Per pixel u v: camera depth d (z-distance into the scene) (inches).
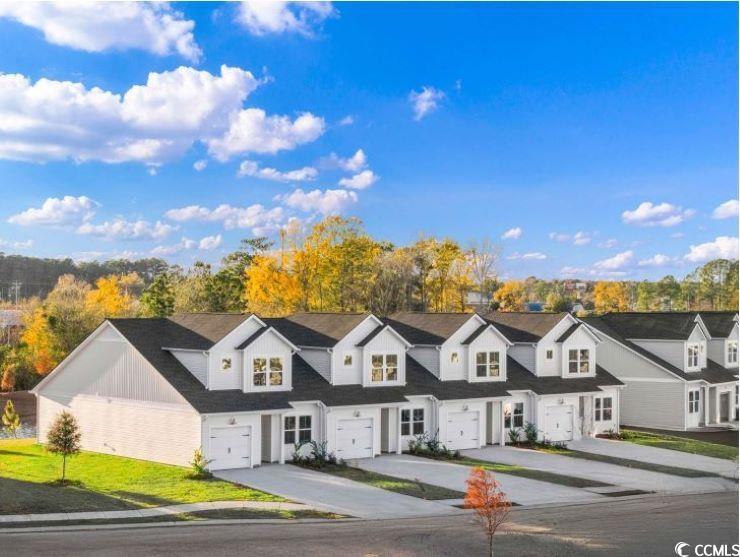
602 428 2052.2
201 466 1357.0
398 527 1042.1
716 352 2464.3
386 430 1691.7
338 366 1663.4
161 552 860.6
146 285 6432.1
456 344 1852.9
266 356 1551.4
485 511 868.0
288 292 3779.5
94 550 860.0
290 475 1401.3
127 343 1574.8
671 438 2042.3
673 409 2225.6
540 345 2004.2
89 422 1651.1
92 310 3506.4
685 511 1189.1
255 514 1101.1
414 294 4057.6
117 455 1574.8
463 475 1451.8
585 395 2000.5
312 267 3809.1
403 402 1669.5
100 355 1641.2
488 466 1561.3
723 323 2492.6
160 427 1491.1
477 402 1798.7
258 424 1482.5
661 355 2299.5
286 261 3826.3
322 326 1749.5
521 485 1389.0
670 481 1485.0
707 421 2303.2
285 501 1192.8
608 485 1422.2
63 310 3393.2
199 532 979.9
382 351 1717.5
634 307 6461.6
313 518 1090.7
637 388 2293.3
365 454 1628.9
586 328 2080.5
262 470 1440.7
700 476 1551.4
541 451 1780.3
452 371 1843.0
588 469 1579.7
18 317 4242.1
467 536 991.6
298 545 918.4
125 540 919.0
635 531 1037.8
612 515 1150.3
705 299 6215.6
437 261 4037.9
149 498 1189.1
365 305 3919.8
